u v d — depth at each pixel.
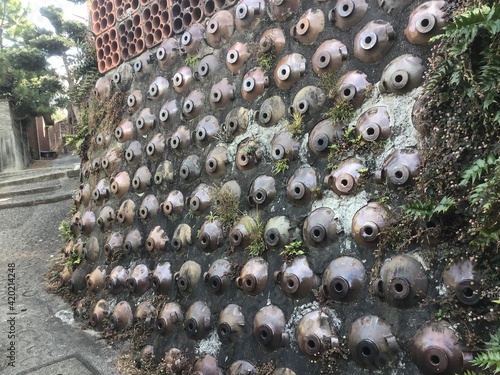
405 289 2.28
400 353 2.29
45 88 16.44
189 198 3.78
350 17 2.91
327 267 2.68
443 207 2.09
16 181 9.94
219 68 3.87
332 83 2.94
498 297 1.96
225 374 3.03
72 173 9.70
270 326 2.80
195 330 3.28
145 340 3.71
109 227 4.59
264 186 3.15
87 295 4.51
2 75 15.79
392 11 2.73
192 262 3.58
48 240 6.37
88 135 5.48
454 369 2.09
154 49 4.64
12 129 15.62
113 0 5.05
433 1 2.55
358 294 2.52
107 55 5.23
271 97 3.32
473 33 1.90
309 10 3.21
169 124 4.20
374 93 2.72
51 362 3.65
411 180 2.41
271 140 3.27
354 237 2.60
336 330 2.55
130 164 4.54
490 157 1.92
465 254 2.13
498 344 1.81
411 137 2.50
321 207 2.83
